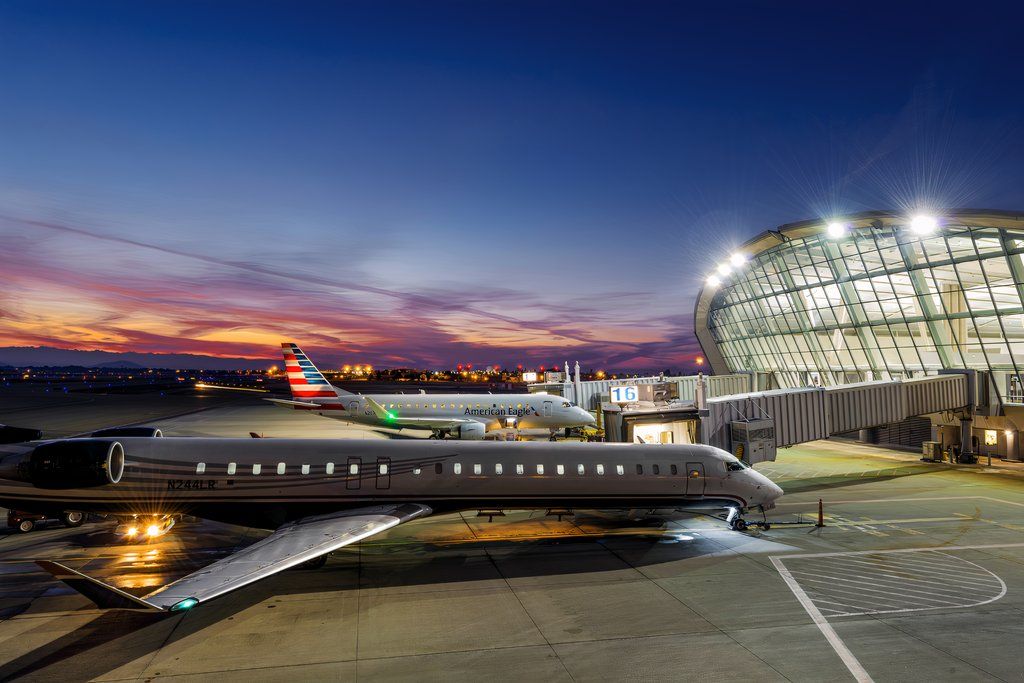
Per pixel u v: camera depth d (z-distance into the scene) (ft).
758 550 56.03
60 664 33.42
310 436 148.66
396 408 130.72
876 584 46.88
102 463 49.11
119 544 56.95
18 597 43.32
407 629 38.27
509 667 33.27
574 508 57.16
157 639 36.63
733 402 90.74
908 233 116.37
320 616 40.24
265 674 32.35
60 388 465.47
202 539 58.75
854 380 151.84
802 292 152.56
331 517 49.96
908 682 31.68
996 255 103.71
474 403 130.72
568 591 45.27
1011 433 112.37
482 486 54.75
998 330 110.73
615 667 33.32
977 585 46.70
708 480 58.85
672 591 45.29
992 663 33.86
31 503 50.65
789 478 96.58
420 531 62.39
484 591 45.19
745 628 38.55
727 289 181.78
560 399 131.13
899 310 128.98
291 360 134.62
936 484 90.74
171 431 156.76
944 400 113.29
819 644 36.24
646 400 110.73
